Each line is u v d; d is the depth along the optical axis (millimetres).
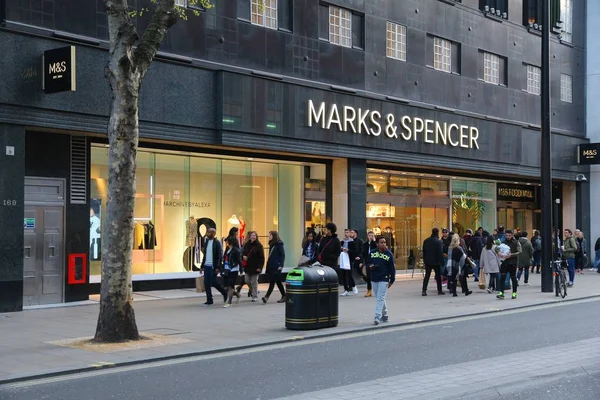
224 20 20656
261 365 10812
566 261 23328
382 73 25266
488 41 30078
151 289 20484
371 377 9734
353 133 23469
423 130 25984
